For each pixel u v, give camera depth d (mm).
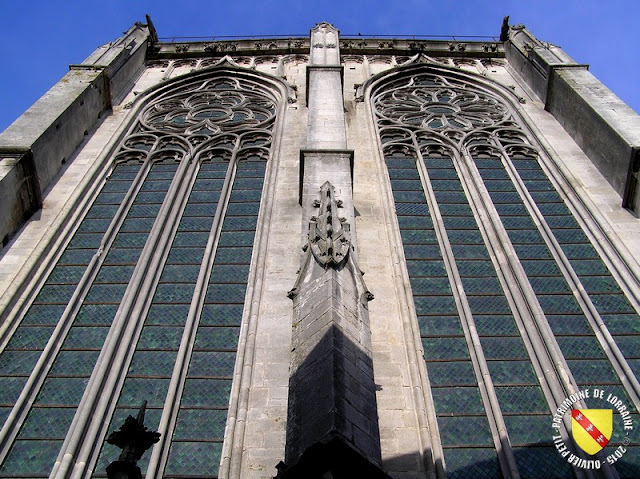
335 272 16172
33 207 25891
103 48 37875
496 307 21375
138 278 22359
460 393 18422
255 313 19641
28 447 17188
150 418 17781
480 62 40781
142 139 32031
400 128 31906
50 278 22938
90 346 20219
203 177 29172
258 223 24812
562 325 20688
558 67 33406
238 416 16516
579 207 25812
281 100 35000
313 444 11383
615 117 27875
